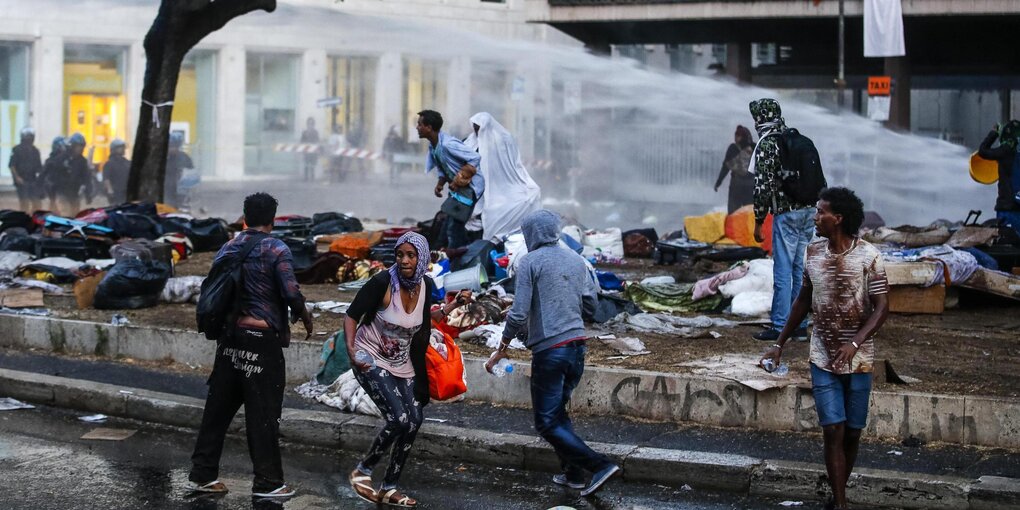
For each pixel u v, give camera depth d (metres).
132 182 17.59
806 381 7.86
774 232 9.45
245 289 6.90
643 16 27.20
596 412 8.31
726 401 7.95
